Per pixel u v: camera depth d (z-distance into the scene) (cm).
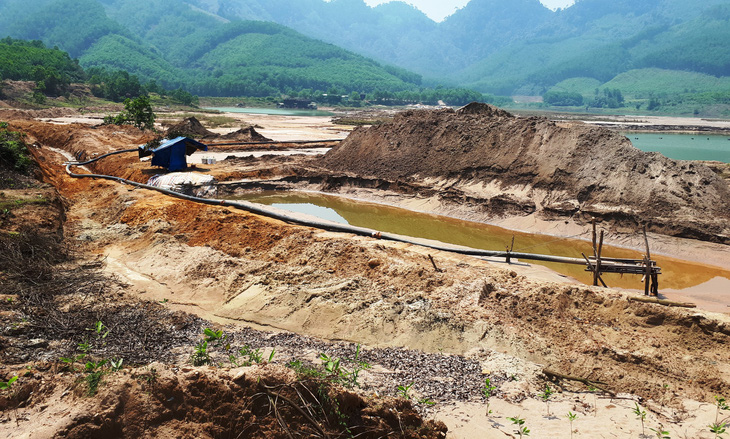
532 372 1308
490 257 2272
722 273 2298
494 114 4191
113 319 1501
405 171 3950
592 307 1586
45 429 756
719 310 1841
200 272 1950
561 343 1441
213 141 6166
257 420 836
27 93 12381
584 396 1225
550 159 3353
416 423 941
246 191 3944
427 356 1399
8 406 858
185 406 838
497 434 1030
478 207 3291
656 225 2698
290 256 1998
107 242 2303
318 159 4647
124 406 812
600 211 2878
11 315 1346
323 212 3406
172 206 2584
